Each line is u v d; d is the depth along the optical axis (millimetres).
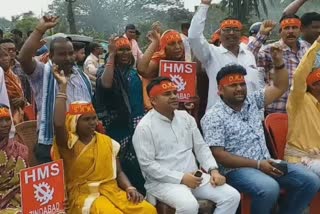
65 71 4828
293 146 5453
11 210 4168
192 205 4457
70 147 4418
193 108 5789
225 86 5039
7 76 5941
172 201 4520
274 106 5984
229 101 5082
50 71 4738
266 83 6172
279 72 5234
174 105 4797
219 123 4988
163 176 4641
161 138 4762
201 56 5691
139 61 5551
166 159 4766
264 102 5309
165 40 5609
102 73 5312
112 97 5273
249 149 5023
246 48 6277
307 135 5418
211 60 5730
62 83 4324
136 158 5262
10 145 4305
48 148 4707
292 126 5445
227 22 5703
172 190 4574
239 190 4922
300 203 5082
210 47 5719
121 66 5375
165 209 4625
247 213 4969
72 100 4887
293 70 6020
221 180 4707
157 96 4773
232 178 4945
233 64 5227
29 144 4973
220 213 4648
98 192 4434
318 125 5441
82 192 4438
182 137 4855
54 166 4059
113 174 4531
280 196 5172
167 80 4820
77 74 5031
